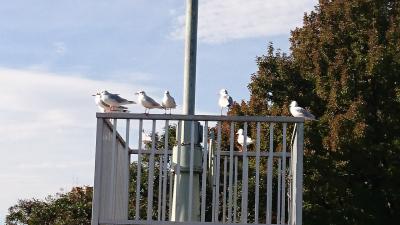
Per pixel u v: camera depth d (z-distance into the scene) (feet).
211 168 47.24
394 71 84.58
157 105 45.78
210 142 47.60
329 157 82.74
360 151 82.38
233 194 49.67
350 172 84.28
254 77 90.33
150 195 40.60
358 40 87.51
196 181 42.11
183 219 41.83
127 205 41.19
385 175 82.79
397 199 83.20
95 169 40.29
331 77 86.22
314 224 81.87
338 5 89.92
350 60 86.43
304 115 49.78
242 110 90.12
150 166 40.83
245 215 40.78
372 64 84.02
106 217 41.24
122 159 46.01
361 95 84.17
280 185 46.26
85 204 99.25
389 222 84.48
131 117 41.06
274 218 78.59
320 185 81.66
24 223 102.27
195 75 43.14
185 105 42.86
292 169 44.37
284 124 40.93
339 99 84.69
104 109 46.52
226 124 88.69
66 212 98.68
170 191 46.98
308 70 89.20
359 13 89.35
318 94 86.38
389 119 83.97
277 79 88.84
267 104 89.56
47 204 101.65
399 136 83.82
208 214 74.95
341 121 81.56
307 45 90.22
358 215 82.53
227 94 65.87
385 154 82.58
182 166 42.11
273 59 90.74
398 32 86.84
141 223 40.24
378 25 88.58
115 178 42.70
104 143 41.24
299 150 40.27
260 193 78.69
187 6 43.37
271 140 41.01
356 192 82.94
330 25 89.71
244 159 41.24
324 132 83.97
